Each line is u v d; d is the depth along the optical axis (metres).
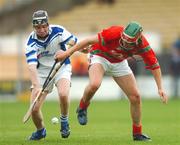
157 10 104.19
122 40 29.88
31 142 32.44
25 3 109.00
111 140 33.69
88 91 31.59
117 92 85.25
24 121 30.27
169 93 84.00
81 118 33.22
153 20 103.12
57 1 107.88
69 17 105.56
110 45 30.45
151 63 30.77
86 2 108.00
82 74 83.19
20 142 32.59
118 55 30.80
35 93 30.81
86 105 32.75
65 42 31.95
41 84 32.41
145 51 30.58
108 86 84.94
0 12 109.00
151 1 105.38
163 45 97.56
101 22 103.88
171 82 83.75
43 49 31.80
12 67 85.94
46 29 31.02
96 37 30.42
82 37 86.31
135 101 31.88
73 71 83.38
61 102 31.80
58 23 105.19
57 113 60.66
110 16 104.50
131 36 29.33
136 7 105.12
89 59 31.91
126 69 31.55
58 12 107.06
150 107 69.69
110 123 48.69
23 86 85.75
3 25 108.50
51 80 31.72
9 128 44.00
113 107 70.31
